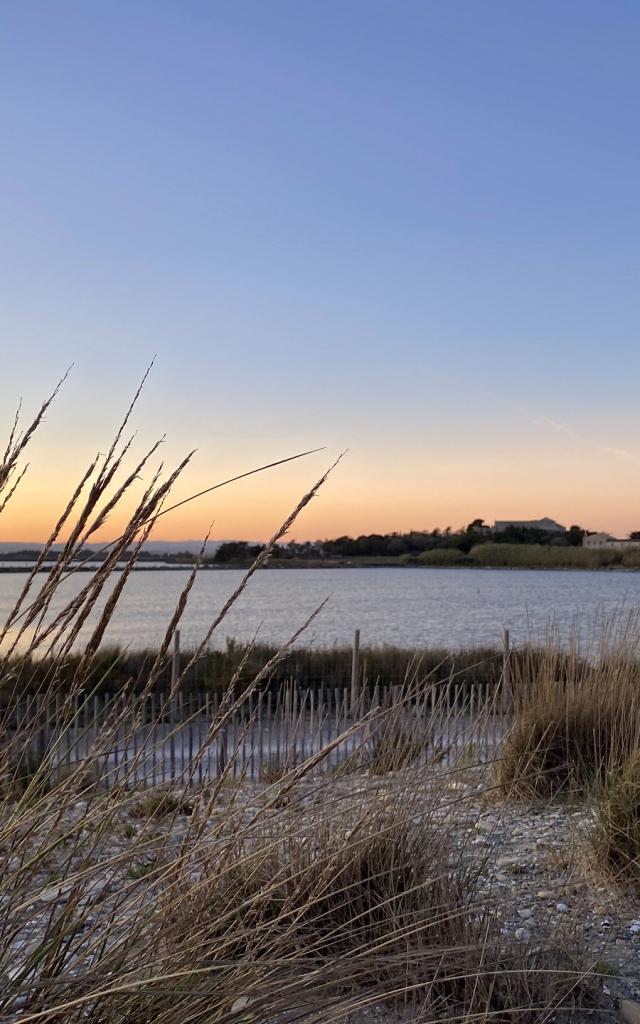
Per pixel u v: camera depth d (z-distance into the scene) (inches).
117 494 63.1
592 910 147.6
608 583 4714.6
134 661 497.4
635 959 129.6
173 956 65.6
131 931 67.9
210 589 4603.8
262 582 5556.1
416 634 1578.5
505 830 177.8
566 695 246.5
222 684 460.8
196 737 275.4
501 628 1689.2
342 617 2250.2
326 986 67.9
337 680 658.8
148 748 76.6
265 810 77.6
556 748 224.1
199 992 55.1
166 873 70.1
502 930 128.7
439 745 139.6
